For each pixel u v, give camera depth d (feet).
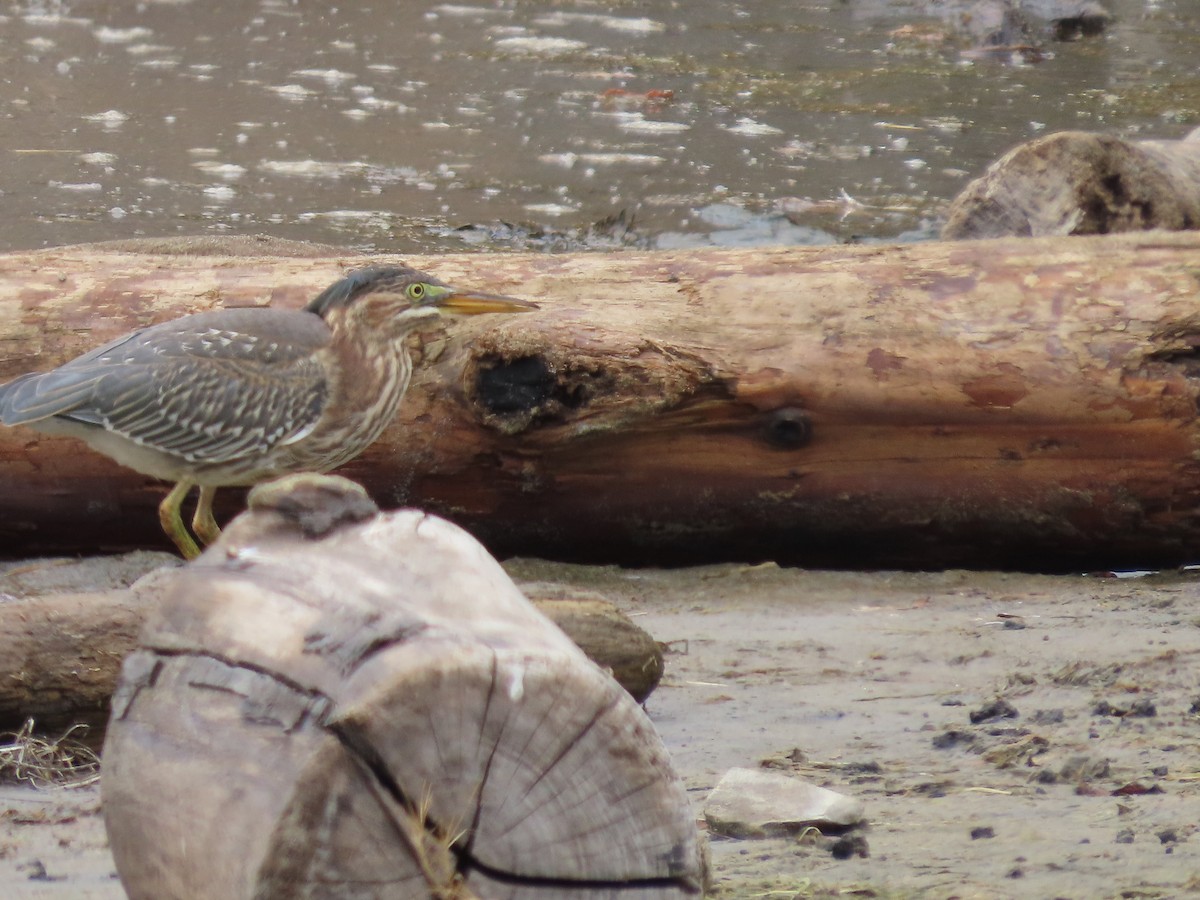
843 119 96.27
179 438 34.45
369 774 13.02
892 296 38.88
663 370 37.68
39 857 20.22
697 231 75.87
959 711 26.81
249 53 112.98
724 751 24.91
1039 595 37.19
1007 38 116.57
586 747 13.38
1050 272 38.96
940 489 38.96
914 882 18.31
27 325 39.73
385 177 84.48
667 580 39.73
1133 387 37.76
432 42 117.29
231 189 81.66
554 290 39.93
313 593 14.14
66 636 24.91
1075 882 18.04
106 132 91.86
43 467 39.55
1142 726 24.97
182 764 13.83
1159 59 113.39
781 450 38.81
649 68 109.29
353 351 35.47
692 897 13.78
